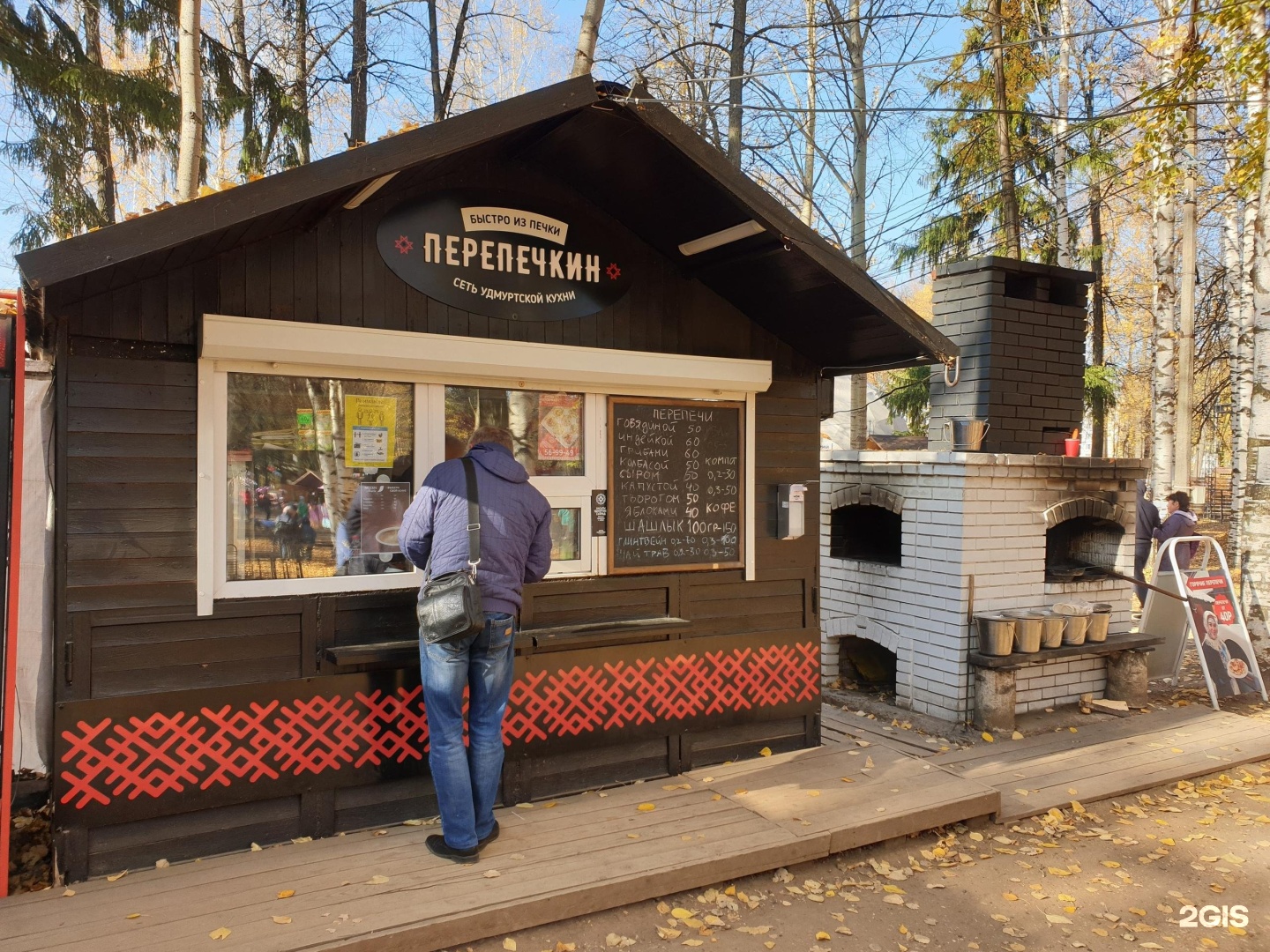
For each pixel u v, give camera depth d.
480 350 4.13
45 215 9.77
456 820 3.58
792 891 3.73
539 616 4.42
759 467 5.10
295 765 3.78
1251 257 12.67
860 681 7.14
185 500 3.60
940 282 7.00
